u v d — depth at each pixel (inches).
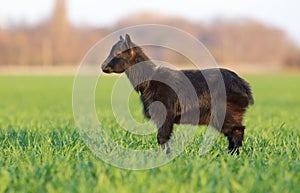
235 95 562.3
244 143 621.9
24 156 530.9
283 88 2790.4
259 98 2089.1
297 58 5556.1
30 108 1560.0
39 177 436.1
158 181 412.2
